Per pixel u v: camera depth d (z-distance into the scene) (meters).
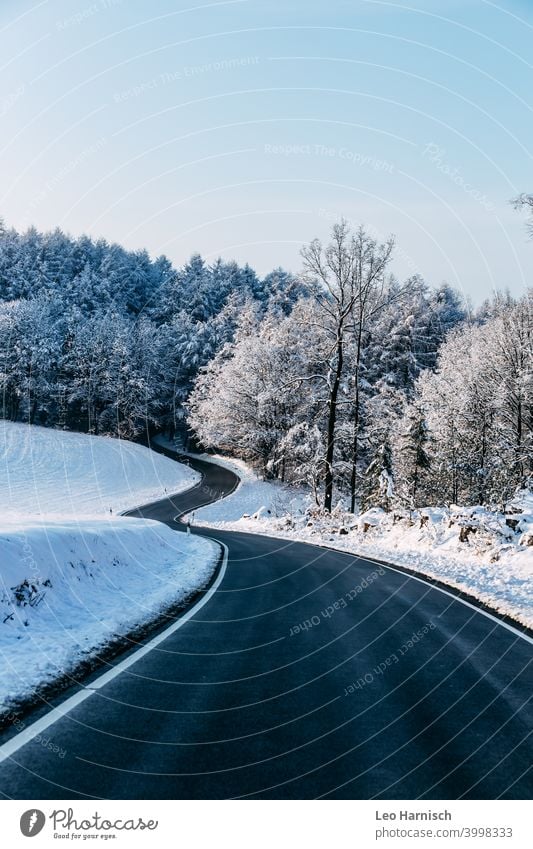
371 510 26.55
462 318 64.19
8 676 4.88
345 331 31.16
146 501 46.31
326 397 39.53
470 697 5.04
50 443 59.59
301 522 29.16
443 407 36.59
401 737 4.12
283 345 49.69
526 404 34.12
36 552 8.09
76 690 4.88
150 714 4.42
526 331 33.41
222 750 3.81
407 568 14.09
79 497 46.62
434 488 32.91
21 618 6.54
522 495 18.91
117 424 69.94
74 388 68.38
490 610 9.08
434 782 3.47
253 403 51.09
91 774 3.41
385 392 37.25
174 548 16.70
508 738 4.15
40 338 64.69
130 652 6.24
